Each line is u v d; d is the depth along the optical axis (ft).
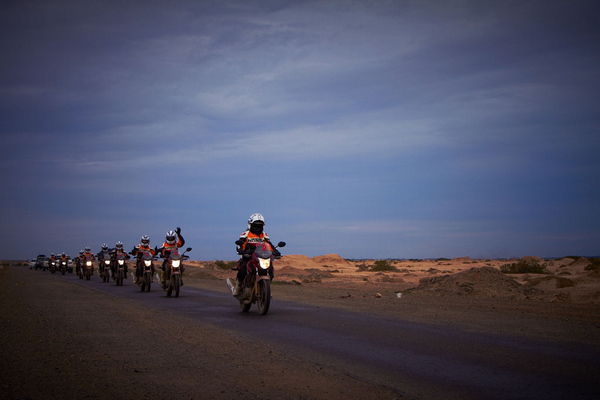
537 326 32.19
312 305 48.06
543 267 154.40
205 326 33.47
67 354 23.90
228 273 152.56
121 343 26.89
